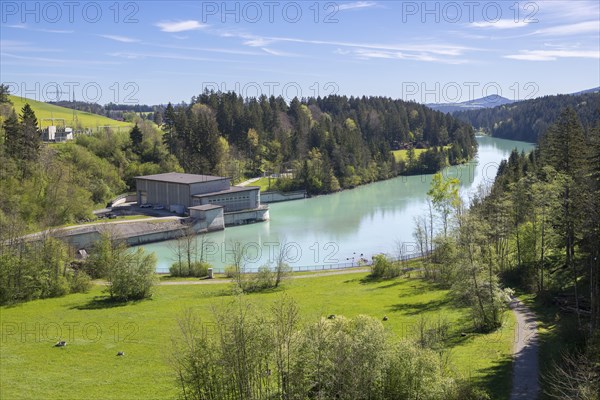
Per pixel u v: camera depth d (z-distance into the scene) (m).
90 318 56.53
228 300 62.69
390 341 32.97
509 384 35.06
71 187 114.38
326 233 116.44
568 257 57.06
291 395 28.98
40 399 36.97
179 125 170.00
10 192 103.25
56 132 167.12
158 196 136.75
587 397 28.14
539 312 51.50
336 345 30.00
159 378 40.19
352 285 72.44
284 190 168.25
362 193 173.00
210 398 29.78
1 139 118.19
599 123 73.38
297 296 65.25
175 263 80.75
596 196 47.81
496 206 72.00
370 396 29.77
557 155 75.62
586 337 39.75
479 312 48.38
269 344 30.12
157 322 54.34
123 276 63.97
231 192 131.88
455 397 30.91
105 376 40.75
